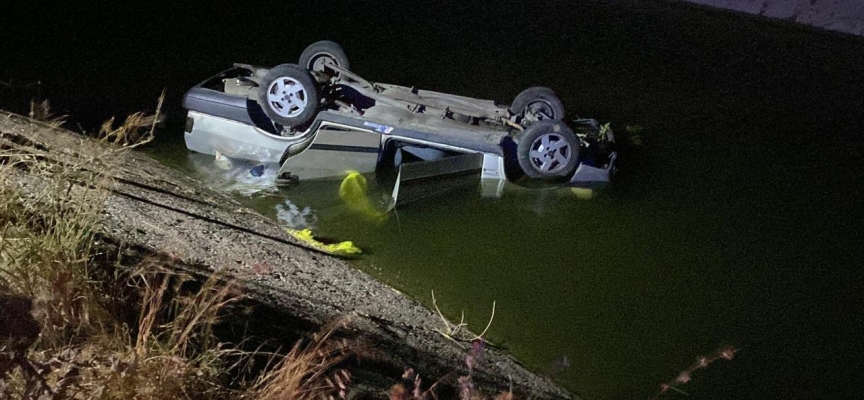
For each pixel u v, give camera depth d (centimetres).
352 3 1421
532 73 1103
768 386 474
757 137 912
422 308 506
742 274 597
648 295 558
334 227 608
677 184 749
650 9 1589
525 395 417
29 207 356
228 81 715
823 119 1002
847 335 532
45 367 224
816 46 1391
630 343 502
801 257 633
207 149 693
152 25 1170
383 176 677
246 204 624
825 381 484
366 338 395
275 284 442
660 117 953
